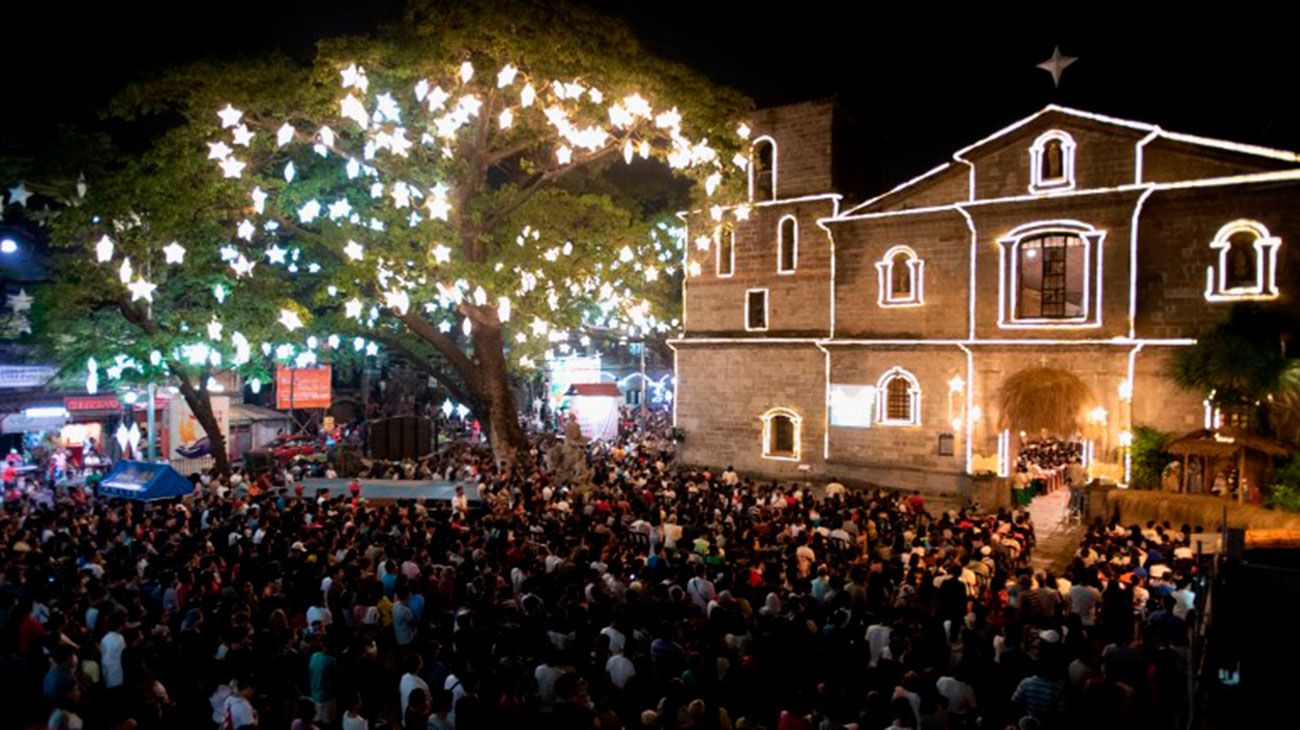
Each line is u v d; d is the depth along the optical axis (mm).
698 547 20219
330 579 16156
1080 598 17031
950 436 36406
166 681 12875
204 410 35500
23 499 29578
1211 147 31047
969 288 36031
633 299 41281
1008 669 13391
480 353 39625
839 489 30172
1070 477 35125
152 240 30203
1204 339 29688
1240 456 28203
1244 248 30938
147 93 29156
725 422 43250
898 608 15742
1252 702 12844
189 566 17391
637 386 86438
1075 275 42031
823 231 40406
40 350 39625
